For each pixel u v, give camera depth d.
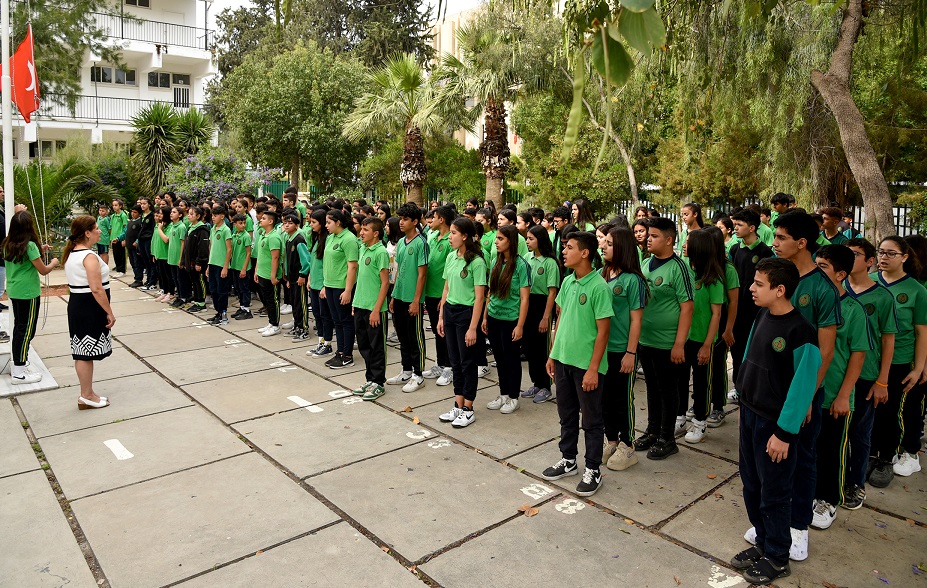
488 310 5.62
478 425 5.43
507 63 14.27
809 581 3.26
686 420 5.54
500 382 5.80
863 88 11.64
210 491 4.24
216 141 27.83
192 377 6.78
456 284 5.37
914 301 4.12
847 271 3.56
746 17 3.06
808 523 3.45
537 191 17.25
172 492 4.23
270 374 6.91
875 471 4.42
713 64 7.64
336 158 22.64
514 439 5.11
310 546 3.59
